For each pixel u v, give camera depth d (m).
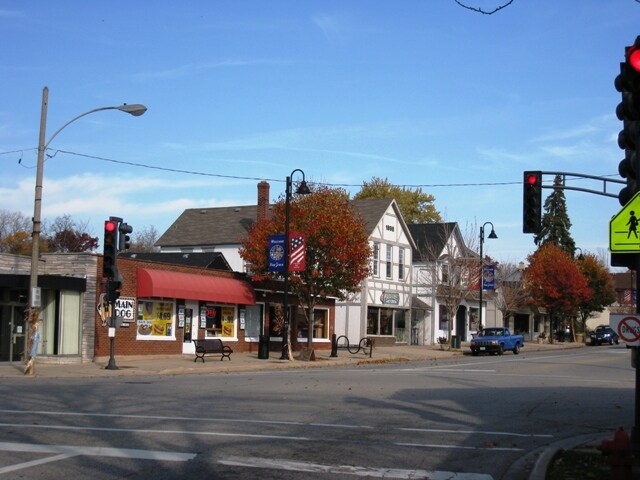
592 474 9.89
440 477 9.76
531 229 24.48
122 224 27.67
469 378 25.83
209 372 28.78
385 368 31.77
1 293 29.14
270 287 39.94
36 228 25.31
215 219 54.41
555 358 41.56
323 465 10.25
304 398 18.25
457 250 59.22
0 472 9.27
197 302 35.97
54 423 13.26
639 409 10.41
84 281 30.59
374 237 50.16
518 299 66.56
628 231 10.16
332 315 46.00
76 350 30.48
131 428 12.90
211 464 10.08
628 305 100.00
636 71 9.89
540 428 14.52
